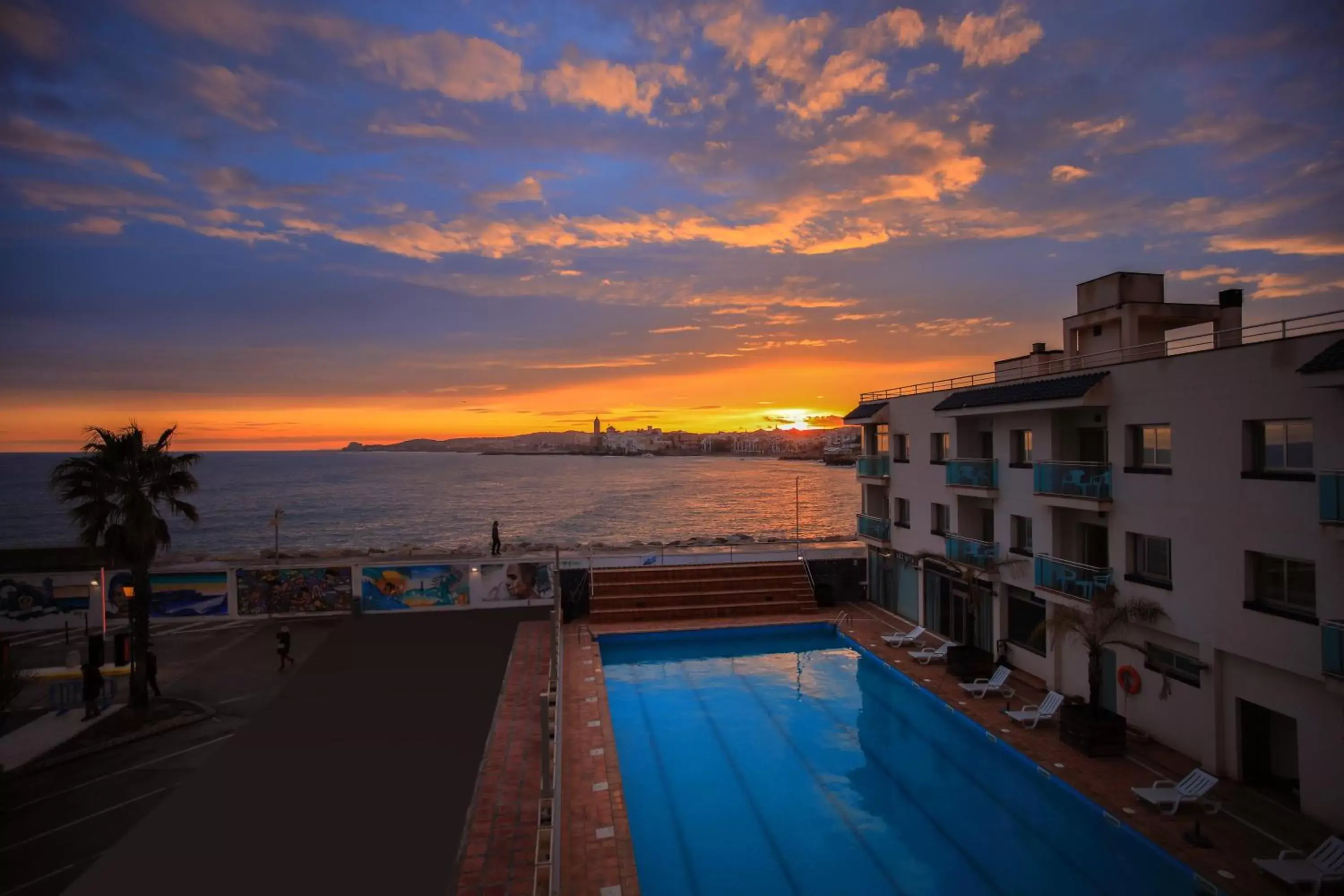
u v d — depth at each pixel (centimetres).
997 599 2273
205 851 997
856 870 1247
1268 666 1386
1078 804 1438
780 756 1719
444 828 1075
